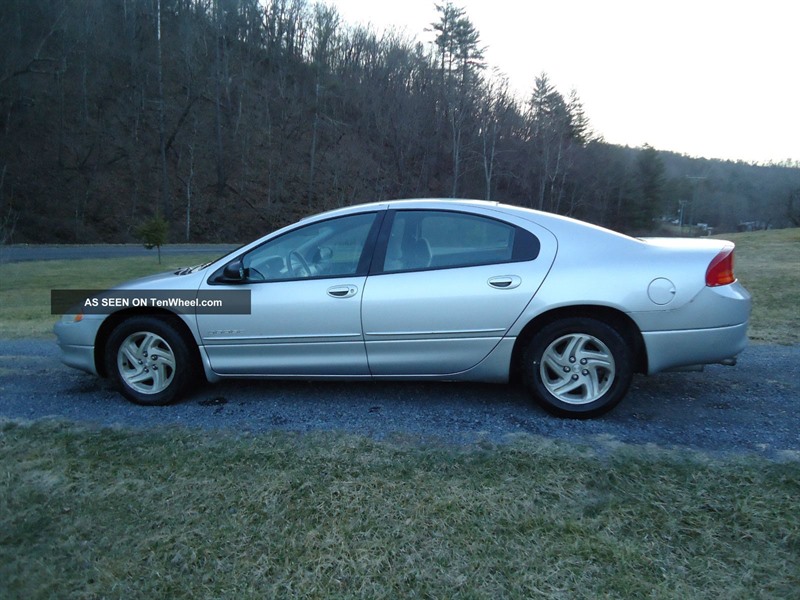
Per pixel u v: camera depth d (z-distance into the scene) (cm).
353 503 276
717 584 218
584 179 6159
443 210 400
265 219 5225
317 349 401
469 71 5928
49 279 2086
